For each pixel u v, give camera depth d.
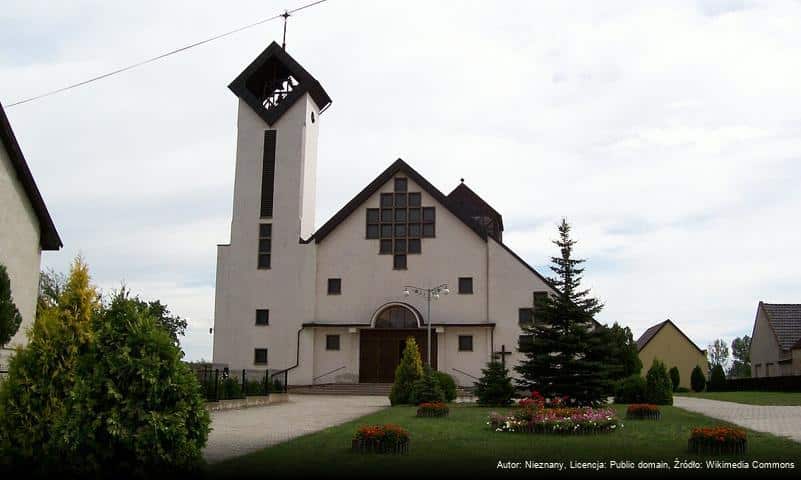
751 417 22.48
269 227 45.81
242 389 29.48
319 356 44.34
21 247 24.50
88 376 10.85
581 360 26.95
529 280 43.72
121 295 11.59
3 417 11.00
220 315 45.06
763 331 61.94
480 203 54.22
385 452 13.56
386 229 45.62
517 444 15.14
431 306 44.31
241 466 11.96
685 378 68.06
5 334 20.47
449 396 33.75
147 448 10.61
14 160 24.02
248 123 47.06
